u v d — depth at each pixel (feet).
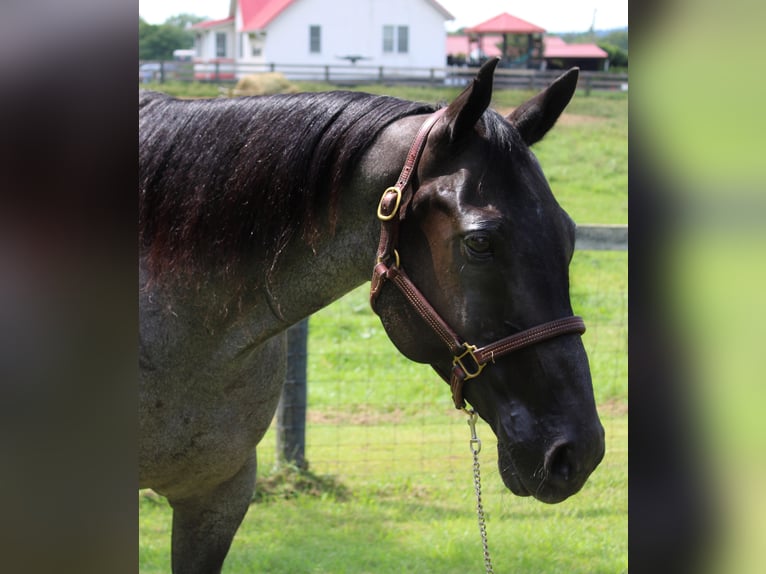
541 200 5.95
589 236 15.75
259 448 15.98
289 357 14.42
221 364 7.11
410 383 18.81
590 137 45.98
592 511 13.53
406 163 6.24
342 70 117.70
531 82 67.62
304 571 11.53
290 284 6.79
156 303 7.06
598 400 17.37
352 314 23.00
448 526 12.89
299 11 119.96
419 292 6.14
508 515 13.41
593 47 111.86
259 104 6.92
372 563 11.73
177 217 6.89
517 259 5.78
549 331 5.73
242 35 137.80
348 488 14.26
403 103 6.76
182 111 7.09
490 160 6.01
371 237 6.52
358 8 119.96
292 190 6.61
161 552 11.90
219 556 8.17
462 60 125.59
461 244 5.87
